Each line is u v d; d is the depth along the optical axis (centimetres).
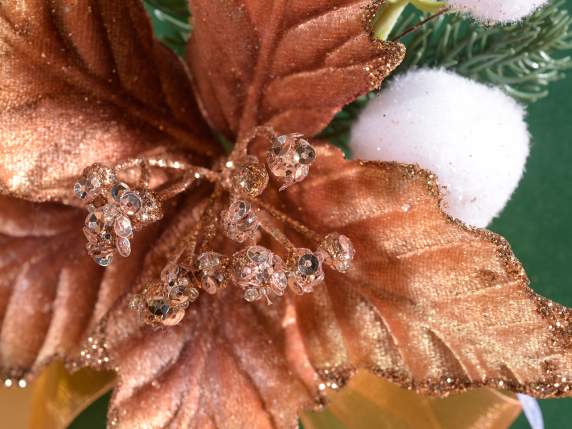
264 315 20
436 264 18
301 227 19
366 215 18
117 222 17
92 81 19
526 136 19
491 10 18
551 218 34
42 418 21
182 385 19
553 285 34
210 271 18
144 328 19
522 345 18
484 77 23
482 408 21
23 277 20
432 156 18
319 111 19
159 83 20
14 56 18
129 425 19
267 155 18
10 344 20
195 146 20
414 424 21
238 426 19
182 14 23
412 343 19
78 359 20
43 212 20
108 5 18
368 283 19
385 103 19
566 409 33
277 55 18
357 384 21
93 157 19
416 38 22
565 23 22
